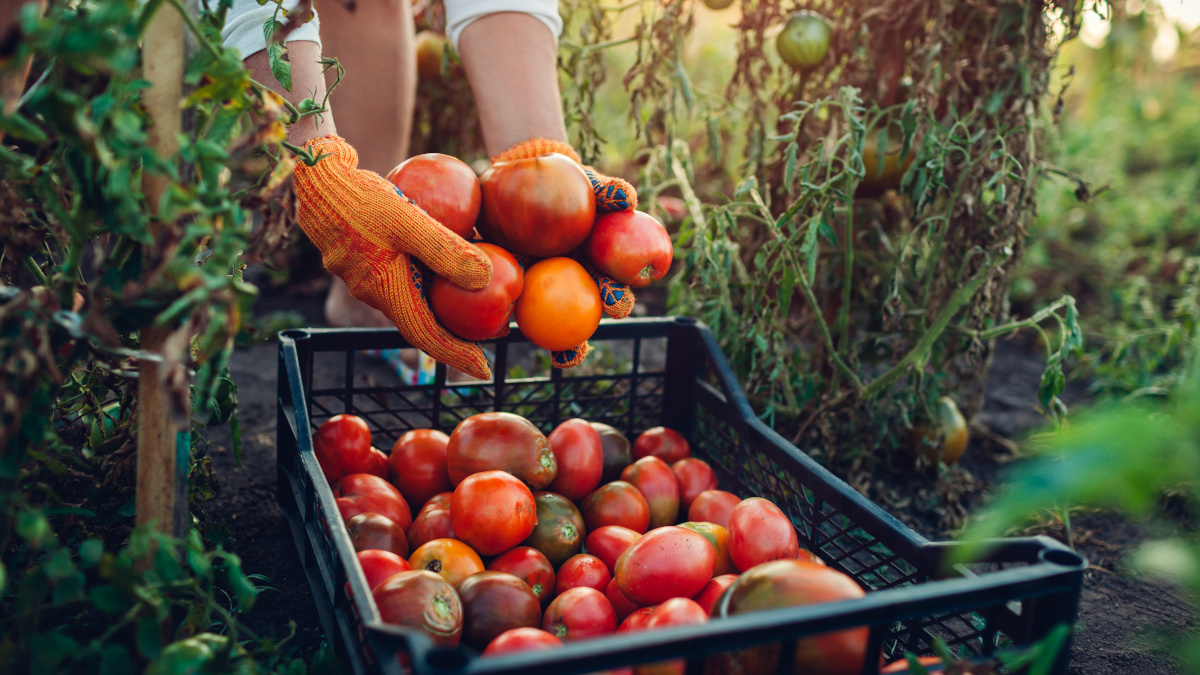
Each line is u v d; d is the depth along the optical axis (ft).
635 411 6.93
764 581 3.40
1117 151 18.78
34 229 3.60
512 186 4.35
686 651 2.82
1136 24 10.23
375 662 3.56
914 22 6.98
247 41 4.54
